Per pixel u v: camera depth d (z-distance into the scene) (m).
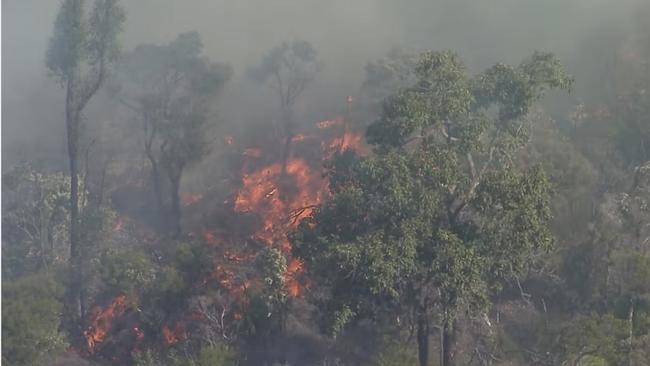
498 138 62.06
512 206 53.91
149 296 77.69
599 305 69.94
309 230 59.69
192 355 70.38
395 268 53.59
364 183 57.72
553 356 64.62
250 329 72.25
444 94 57.56
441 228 55.97
